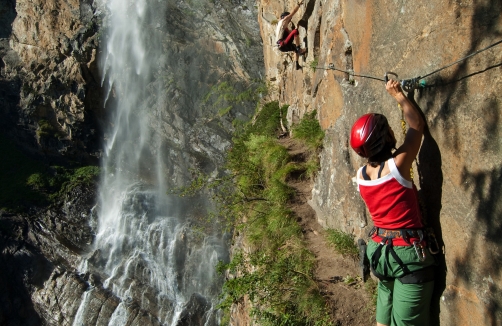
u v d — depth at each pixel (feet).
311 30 26.50
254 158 28.96
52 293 59.31
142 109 71.15
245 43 61.21
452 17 10.58
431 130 11.39
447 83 10.73
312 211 22.27
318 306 15.67
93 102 73.77
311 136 24.77
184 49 67.21
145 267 60.64
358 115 17.13
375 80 15.16
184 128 67.21
